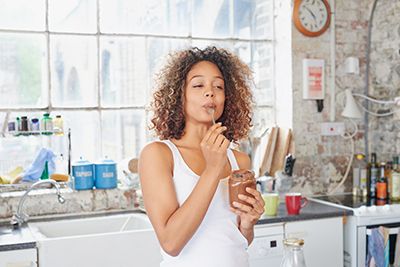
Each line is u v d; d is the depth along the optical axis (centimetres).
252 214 147
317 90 359
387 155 370
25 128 284
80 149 320
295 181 357
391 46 360
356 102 375
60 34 313
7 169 296
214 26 354
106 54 325
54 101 314
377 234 296
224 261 143
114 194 313
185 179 144
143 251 255
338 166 370
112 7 326
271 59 371
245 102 166
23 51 306
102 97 325
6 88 303
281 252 285
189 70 151
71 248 242
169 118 153
